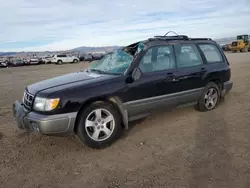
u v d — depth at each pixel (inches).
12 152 151.9
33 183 118.4
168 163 131.3
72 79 169.6
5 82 577.3
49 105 140.8
